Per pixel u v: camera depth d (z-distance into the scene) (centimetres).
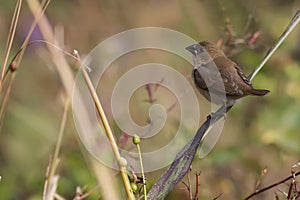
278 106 1204
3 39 1486
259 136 1141
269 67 1232
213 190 1051
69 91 743
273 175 1092
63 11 1609
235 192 1066
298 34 1278
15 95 1427
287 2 1339
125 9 1630
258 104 1221
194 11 1357
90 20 1612
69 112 875
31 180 1116
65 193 976
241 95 841
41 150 1275
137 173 818
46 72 1445
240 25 1258
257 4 1308
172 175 697
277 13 1319
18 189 1107
